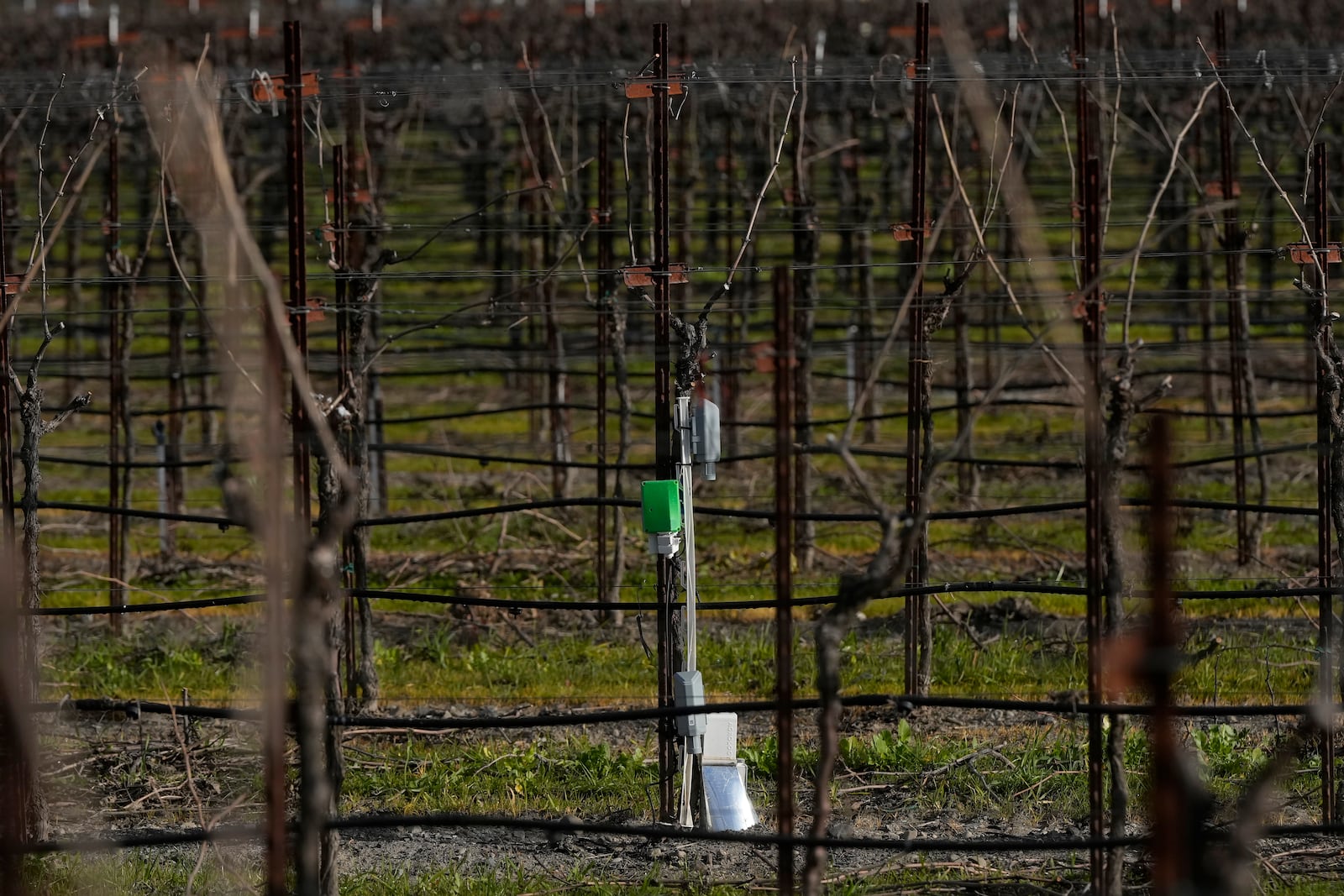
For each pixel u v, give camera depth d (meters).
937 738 32.81
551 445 53.84
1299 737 19.47
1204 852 17.98
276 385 19.03
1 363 27.30
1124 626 26.42
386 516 52.78
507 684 37.91
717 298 27.44
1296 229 69.81
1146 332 73.12
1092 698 21.69
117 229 44.00
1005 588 27.77
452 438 66.88
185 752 27.44
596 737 33.69
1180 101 66.00
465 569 47.88
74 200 21.92
